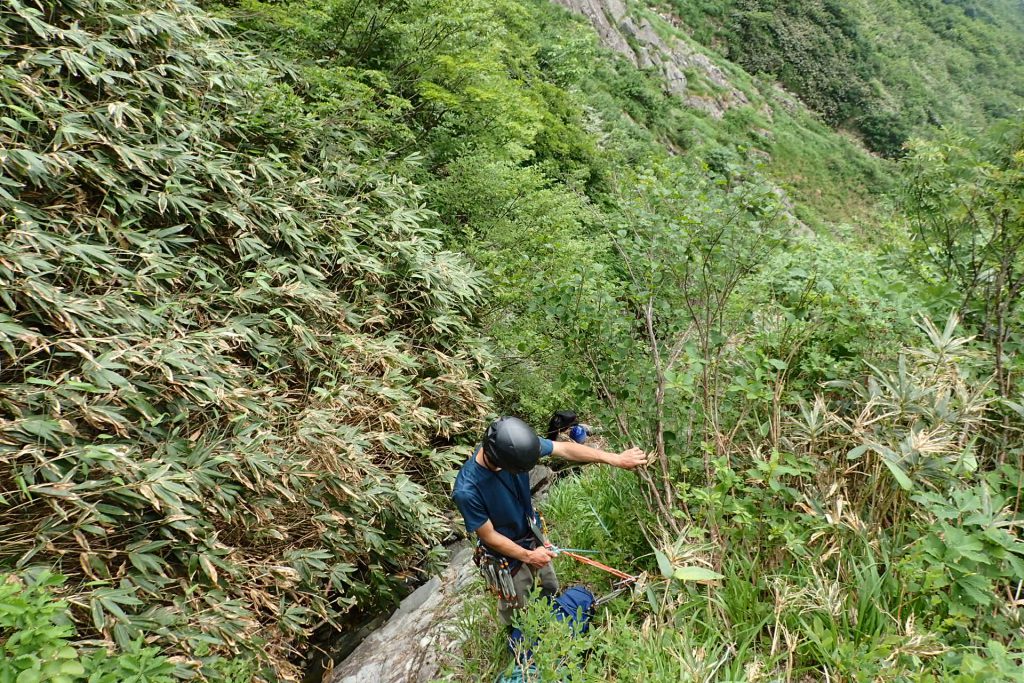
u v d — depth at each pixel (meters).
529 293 4.29
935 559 1.93
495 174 6.75
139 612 2.55
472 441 4.79
